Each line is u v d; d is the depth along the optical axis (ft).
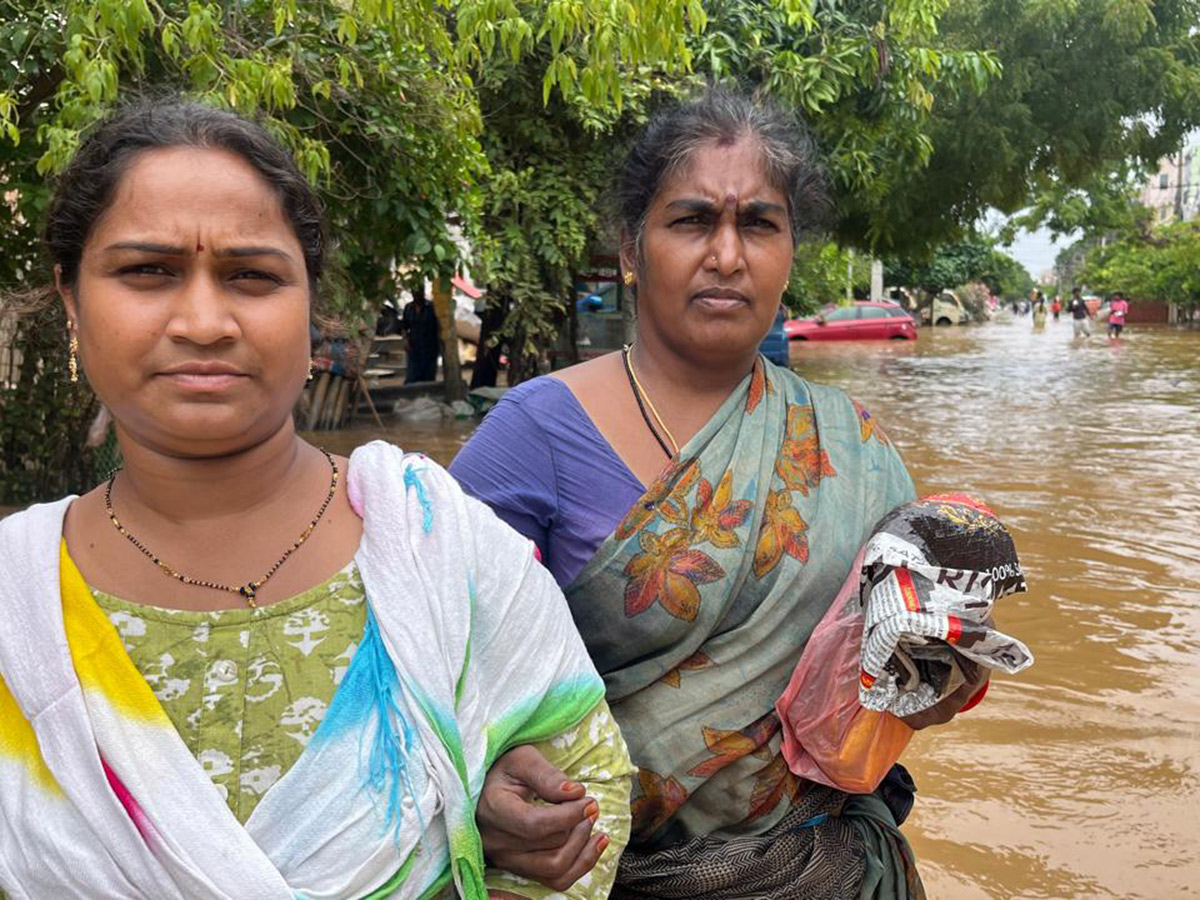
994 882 11.41
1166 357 84.99
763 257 6.43
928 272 158.51
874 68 33.53
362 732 4.39
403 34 19.01
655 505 6.26
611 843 5.01
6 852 4.29
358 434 40.78
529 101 36.01
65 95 14.32
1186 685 16.42
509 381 45.62
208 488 4.53
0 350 24.90
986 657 5.63
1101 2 50.14
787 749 6.21
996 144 50.65
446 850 4.56
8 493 23.88
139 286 4.36
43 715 4.21
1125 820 12.64
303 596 4.53
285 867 4.26
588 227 38.45
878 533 5.94
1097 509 28.04
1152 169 59.98
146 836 4.13
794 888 6.20
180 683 4.35
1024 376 67.41
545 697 4.94
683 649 6.23
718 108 6.55
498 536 4.94
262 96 16.03
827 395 6.76
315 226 4.78
